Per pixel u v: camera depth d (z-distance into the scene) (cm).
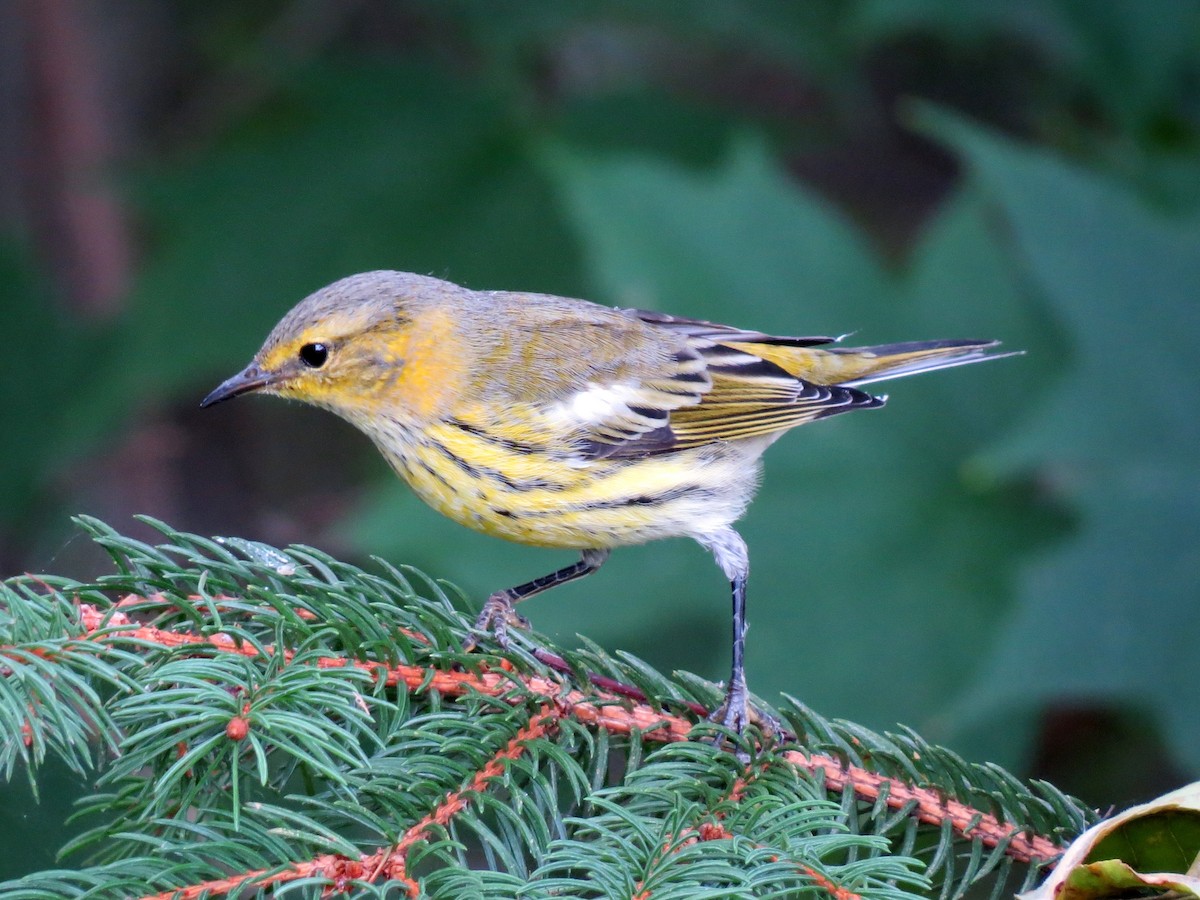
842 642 1104
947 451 1144
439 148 1439
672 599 1107
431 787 568
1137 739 1238
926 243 1211
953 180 1645
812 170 1656
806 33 1420
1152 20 1228
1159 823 549
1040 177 1127
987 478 1059
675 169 1193
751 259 1187
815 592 1114
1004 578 1104
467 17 1435
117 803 562
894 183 1652
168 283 1405
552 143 1265
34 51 1609
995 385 1166
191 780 566
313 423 1669
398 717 605
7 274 1431
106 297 1644
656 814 611
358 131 1446
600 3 1424
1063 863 538
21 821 742
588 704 659
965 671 1083
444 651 634
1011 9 1252
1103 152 1278
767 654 1100
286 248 1409
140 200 1438
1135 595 1022
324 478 1642
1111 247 1110
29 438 1388
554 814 568
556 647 672
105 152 1634
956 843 666
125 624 614
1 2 1606
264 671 593
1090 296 1100
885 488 1139
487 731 615
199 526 1608
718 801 586
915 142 1652
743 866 553
